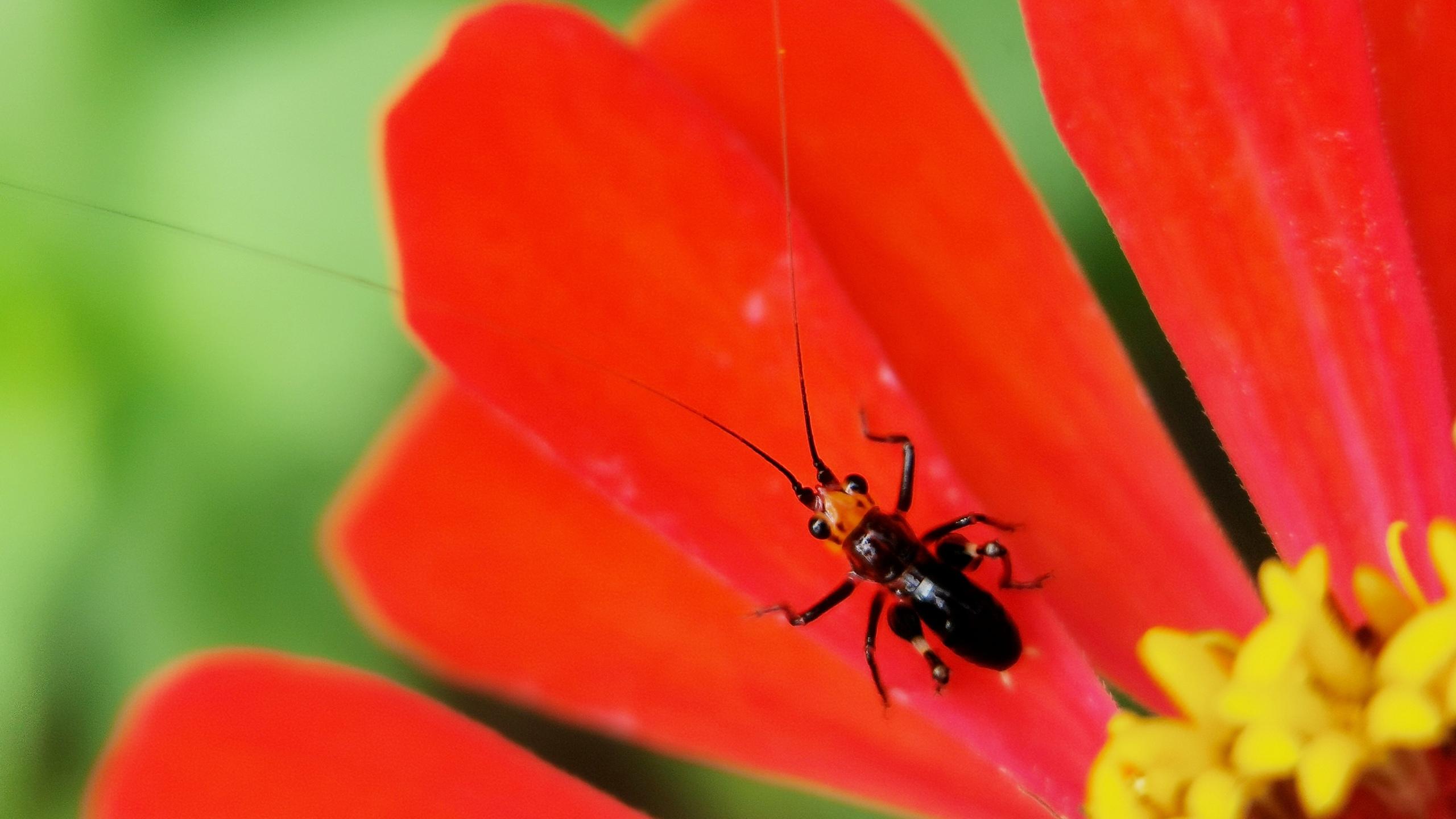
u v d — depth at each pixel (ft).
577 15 0.54
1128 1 0.54
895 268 0.55
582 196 0.54
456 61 0.54
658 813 0.58
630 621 0.55
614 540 0.55
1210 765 0.53
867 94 0.55
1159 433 0.55
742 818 0.58
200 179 0.57
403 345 0.57
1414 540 0.54
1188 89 0.54
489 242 0.53
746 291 0.54
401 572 0.54
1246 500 0.56
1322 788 0.52
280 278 0.57
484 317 0.53
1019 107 0.58
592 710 0.54
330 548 0.55
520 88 0.54
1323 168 0.54
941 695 0.55
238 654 0.54
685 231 0.54
